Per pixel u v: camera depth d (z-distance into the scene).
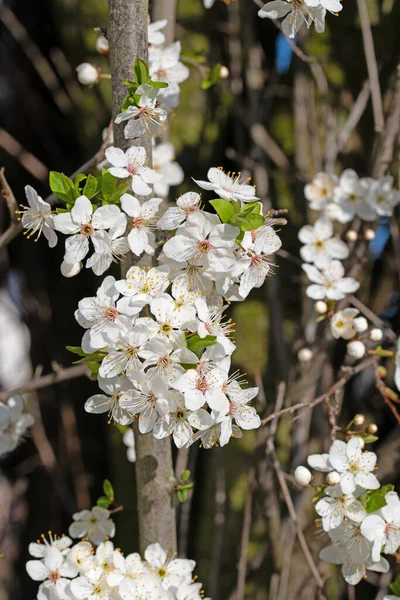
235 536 0.74
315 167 0.75
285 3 0.54
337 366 0.77
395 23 0.75
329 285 0.64
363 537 0.55
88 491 0.89
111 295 0.51
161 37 0.61
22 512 0.95
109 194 0.52
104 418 0.86
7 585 0.91
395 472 0.69
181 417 0.51
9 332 1.02
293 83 0.78
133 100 0.52
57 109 0.94
